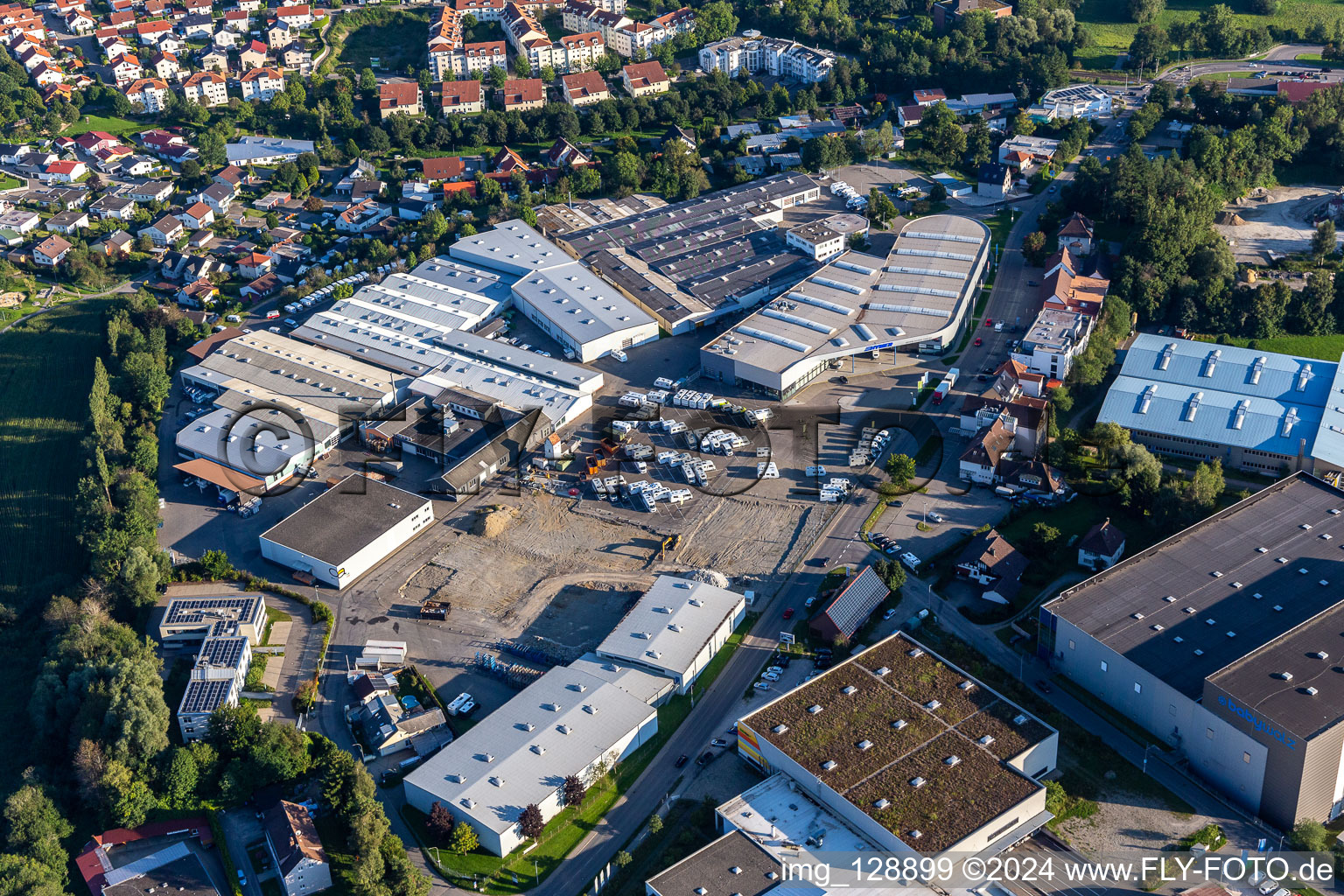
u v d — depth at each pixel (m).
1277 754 194.38
